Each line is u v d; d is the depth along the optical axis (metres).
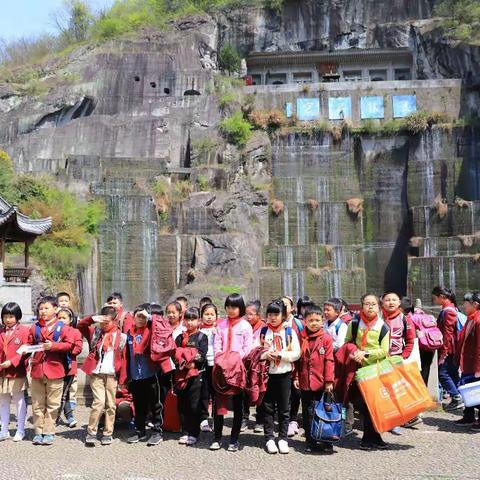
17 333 11.18
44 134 50.47
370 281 47.69
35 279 33.94
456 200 44.34
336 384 10.27
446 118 48.88
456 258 39.84
